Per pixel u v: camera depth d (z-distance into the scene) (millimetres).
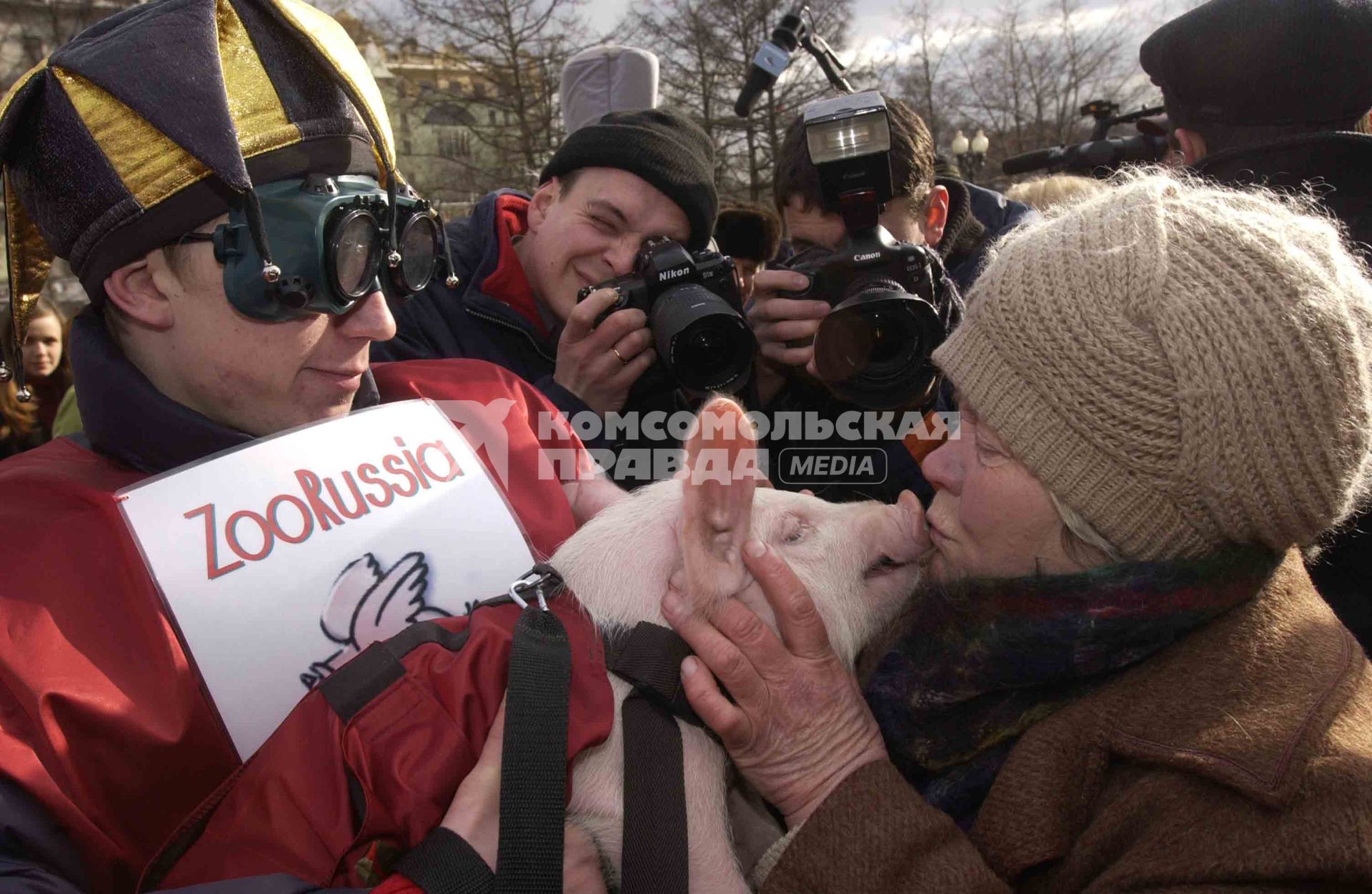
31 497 1259
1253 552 1068
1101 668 1104
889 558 1530
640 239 2160
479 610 1317
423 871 992
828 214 2223
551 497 1653
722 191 18031
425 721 1122
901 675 1332
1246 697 1045
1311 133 1959
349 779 1080
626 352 2004
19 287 1342
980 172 15992
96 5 13984
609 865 1229
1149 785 1044
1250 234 1013
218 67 1192
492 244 2289
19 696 1050
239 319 1289
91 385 1312
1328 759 952
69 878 1028
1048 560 1176
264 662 1211
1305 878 909
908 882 1044
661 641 1275
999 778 1139
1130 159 4000
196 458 1327
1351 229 1847
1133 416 1015
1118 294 1034
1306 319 961
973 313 1186
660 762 1185
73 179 1223
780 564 1276
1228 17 2021
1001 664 1149
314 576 1279
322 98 1321
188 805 1148
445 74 18328
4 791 995
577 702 1197
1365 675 1062
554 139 17297
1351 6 1915
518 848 1015
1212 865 941
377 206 1354
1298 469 968
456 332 2215
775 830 1429
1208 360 972
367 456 1423
